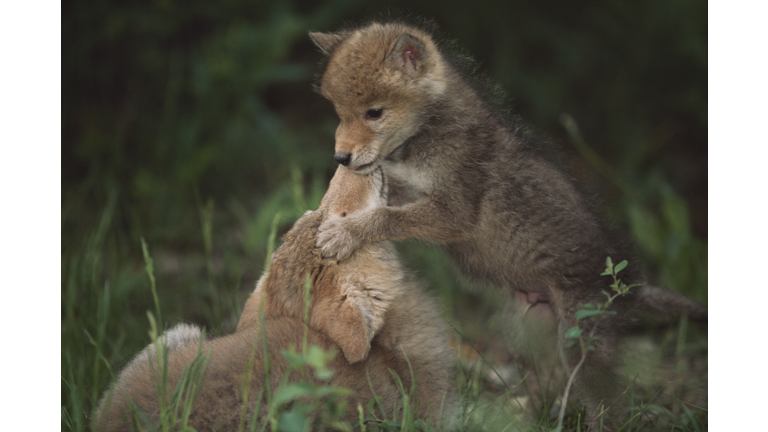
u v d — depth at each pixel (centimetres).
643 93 1617
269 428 566
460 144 828
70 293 846
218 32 1430
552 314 847
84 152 1285
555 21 1609
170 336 705
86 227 1142
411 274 792
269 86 1582
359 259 710
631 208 1177
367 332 645
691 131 1606
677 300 895
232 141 1355
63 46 1316
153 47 1395
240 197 1328
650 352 958
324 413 582
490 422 719
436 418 689
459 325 1017
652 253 1133
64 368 773
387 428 606
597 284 812
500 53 1549
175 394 557
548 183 847
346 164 776
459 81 868
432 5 1534
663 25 1576
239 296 1018
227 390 582
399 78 798
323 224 714
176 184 1270
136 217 1135
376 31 843
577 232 824
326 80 820
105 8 1345
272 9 1445
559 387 802
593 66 1627
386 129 800
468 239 840
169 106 1324
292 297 690
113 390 628
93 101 1351
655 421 767
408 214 785
